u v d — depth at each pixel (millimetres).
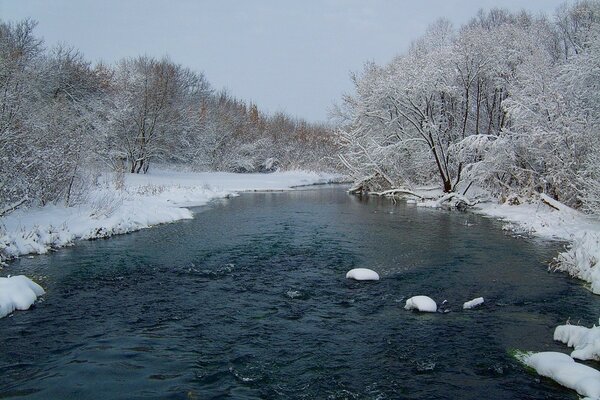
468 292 10914
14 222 15594
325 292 10898
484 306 9930
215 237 17500
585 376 6348
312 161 61938
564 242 16625
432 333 8461
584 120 20906
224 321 8984
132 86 43906
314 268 13078
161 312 9430
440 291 10992
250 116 78438
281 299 10359
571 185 20469
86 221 17609
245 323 8898
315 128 80375
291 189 42125
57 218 17250
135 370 6902
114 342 7906
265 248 15672
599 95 22172
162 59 53219
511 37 30250
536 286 11352
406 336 8320
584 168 20516
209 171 54812
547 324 8898
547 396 6285
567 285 11430
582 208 20234
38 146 17672
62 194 18844
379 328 8703
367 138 35250
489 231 19125
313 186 46938
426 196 30391
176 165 53031
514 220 21625
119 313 9336
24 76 21125
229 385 6539
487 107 32031
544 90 22875
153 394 6219
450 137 31688
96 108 40750
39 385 6391
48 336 8109
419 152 32625
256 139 68250
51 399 6023
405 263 13688
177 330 8508
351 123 37688
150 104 43562
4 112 15875
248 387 6500
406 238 17562
